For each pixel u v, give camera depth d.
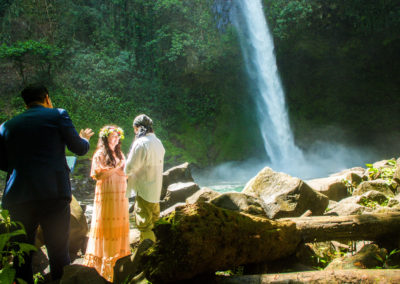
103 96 17.58
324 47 20.08
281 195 4.61
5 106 15.71
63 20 18.39
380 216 3.31
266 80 20.52
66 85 17.30
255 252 2.65
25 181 2.86
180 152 17.75
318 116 20.33
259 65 20.58
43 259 3.98
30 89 3.14
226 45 20.34
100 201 3.86
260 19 20.25
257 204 4.46
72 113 16.41
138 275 2.53
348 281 2.19
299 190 4.58
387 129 19.25
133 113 17.98
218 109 19.98
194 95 20.05
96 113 16.94
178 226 2.37
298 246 3.14
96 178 3.90
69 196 3.04
